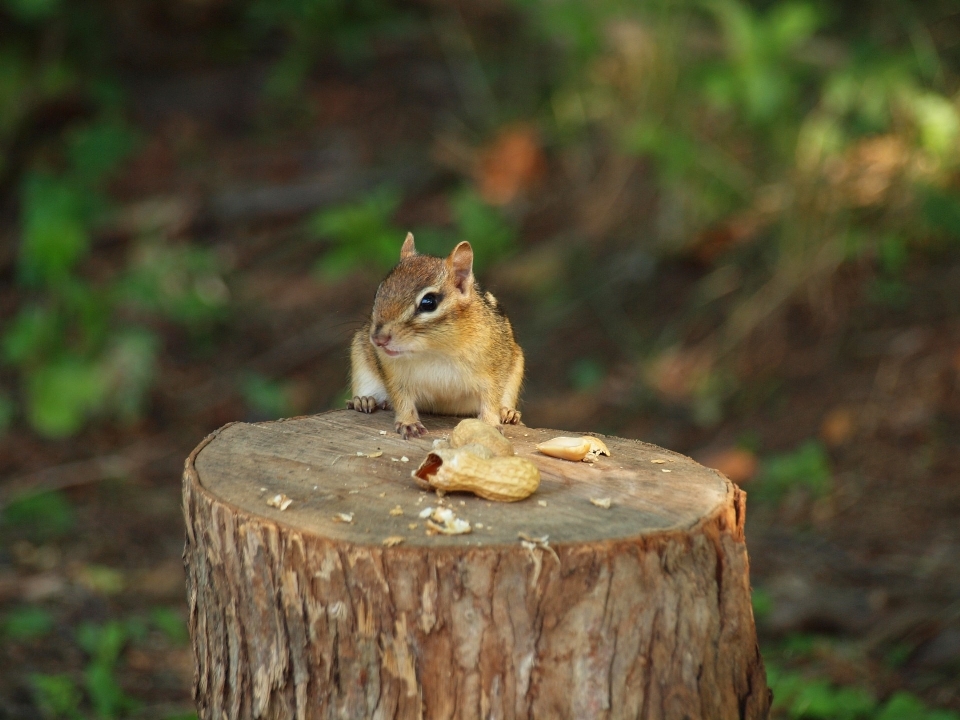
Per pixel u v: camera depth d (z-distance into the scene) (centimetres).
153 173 1892
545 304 1553
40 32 2056
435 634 482
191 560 565
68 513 1265
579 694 488
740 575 526
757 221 1493
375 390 746
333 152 1911
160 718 862
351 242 1636
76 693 898
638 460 608
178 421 1469
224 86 2069
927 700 839
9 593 1073
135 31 2116
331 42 2134
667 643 496
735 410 1310
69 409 1435
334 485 557
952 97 1437
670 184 1531
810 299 1380
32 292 1677
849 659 891
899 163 1409
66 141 1947
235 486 552
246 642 525
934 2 1599
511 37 2066
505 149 1788
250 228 1803
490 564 475
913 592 986
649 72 1567
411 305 678
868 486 1152
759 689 536
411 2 2184
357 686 494
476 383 709
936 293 1356
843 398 1265
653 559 490
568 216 1686
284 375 1527
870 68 1457
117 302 1603
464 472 538
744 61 1425
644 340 1444
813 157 1421
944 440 1184
